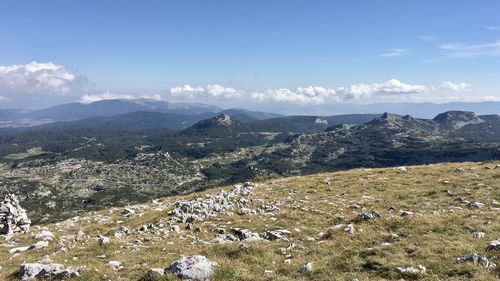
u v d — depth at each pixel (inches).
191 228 1083.9
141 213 1437.0
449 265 624.7
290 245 809.5
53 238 1123.3
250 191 1619.1
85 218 1483.8
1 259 888.9
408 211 1072.8
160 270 645.3
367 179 1680.6
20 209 1385.3
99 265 729.6
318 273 637.3
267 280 619.8
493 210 1023.0
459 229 820.6
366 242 780.0
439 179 1544.0
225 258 741.9
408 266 629.9
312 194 1477.6
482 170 1663.4
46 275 672.4
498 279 561.3
